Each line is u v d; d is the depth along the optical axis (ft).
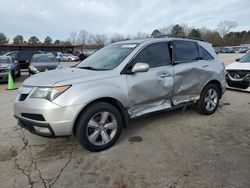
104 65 13.94
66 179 10.11
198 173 10.28
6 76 37.50
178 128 15.52
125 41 15.99
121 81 12.85
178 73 15.40
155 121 16.87
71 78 11.87
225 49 199.93
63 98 11.12
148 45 14.42
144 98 13.91
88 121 11.77
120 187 9.52
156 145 13.07
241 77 26.08
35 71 38.68
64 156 12.03
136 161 11.41
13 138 14.23
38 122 11.32
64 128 11.27
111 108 12.44
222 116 17.87
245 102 22.08
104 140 12.48
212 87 17.88
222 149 12.46
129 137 14.19
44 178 10.19
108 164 11.22
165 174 10.28
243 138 13.83
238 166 10.77
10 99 25.57
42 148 12.92
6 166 11.14
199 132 14.82
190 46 16.81
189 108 19.70
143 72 13.71
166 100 15.33
